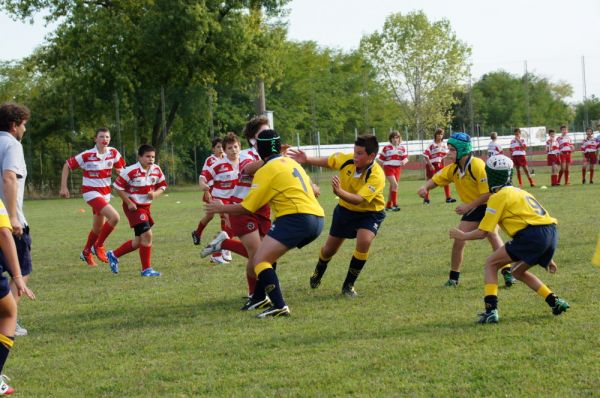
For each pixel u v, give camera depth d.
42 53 41.44
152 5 38.34
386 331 6.65
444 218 16.73
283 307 7.54
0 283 5.31
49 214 25.58
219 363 5.91
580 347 5.80
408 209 19.70
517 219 6.84
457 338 6.29
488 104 59.75
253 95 54.47
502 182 7.05
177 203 27.88
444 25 62.75
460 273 9.52
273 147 7.68
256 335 6.79
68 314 8.26
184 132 41.28
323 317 7.40
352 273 8.45
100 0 40.94
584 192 21.83
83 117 39.25
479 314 6.83
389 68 63.50
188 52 38.47
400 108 61.94
